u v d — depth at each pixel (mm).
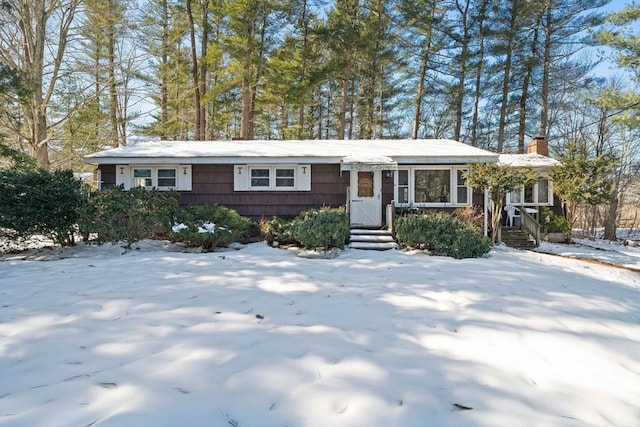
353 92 26344
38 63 14688
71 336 3350
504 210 13719
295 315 4051
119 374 2629
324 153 12359
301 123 26859
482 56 22750
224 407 2244
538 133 25172
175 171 12430
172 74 21656
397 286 5492
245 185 12359
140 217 9219
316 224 9141
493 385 2580
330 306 4426
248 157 12008
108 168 12398
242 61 19172
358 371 2707
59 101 16531
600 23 20062
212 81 22016
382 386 2512
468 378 2666
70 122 18156
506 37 21672
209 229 9703
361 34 19281
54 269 6734
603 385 2650
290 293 5016
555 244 13047
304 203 12336
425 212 11055
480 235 9219
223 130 30078
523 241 12023
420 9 21156
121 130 20984
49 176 9273
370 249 9867
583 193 12953
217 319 3832
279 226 10719
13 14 14016
